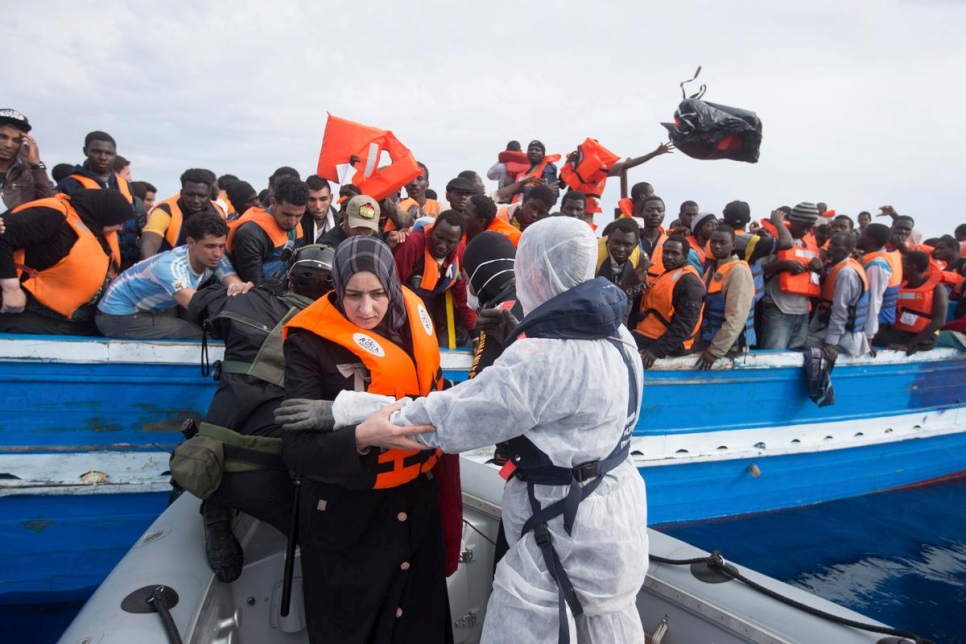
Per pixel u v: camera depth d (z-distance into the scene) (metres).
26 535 3.27
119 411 3.30
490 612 1.37
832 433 5.70
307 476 1.54
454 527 1.84
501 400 1.26
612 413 1.33
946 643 3.74
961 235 8.99
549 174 6.74
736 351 4.98
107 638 1.37
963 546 5.09
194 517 1.97
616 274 4.38
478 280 2.16
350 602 1.62
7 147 3.68
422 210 5.56
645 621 1.86
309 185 4.14
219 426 1.87
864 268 5.61
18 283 3.08
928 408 6.37
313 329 1.54
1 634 3.13
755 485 5.37
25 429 3.16
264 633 1.87
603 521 1.31
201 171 4.07
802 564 4.65
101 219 3.32
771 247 5.17
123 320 3.28
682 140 4.49
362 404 1.40
